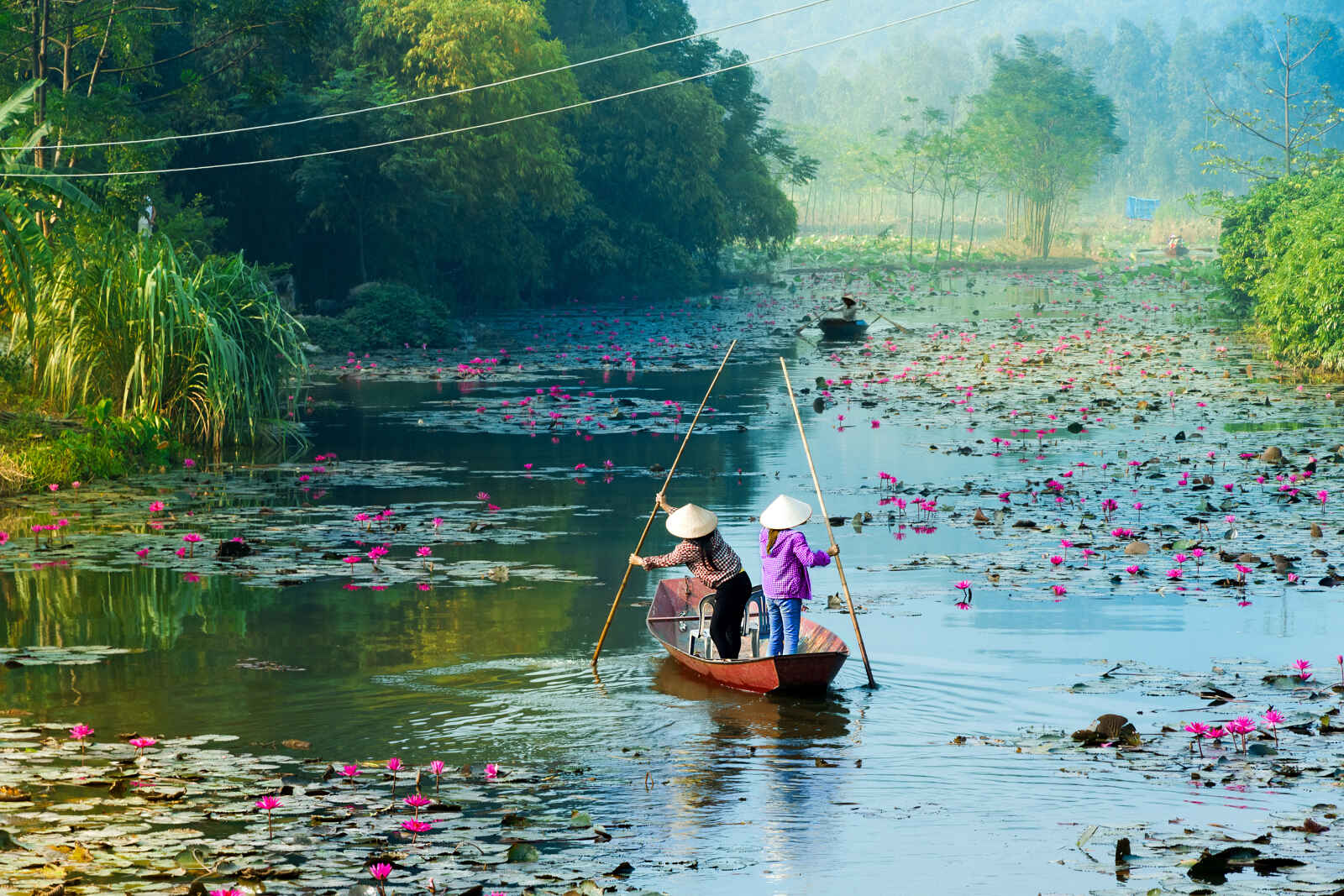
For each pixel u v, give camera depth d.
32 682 12.73
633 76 83.19
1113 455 26.31
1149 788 9.82
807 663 12.07
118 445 25.36
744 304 78.06
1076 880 8.20
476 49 62.06
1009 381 39.28
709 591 15.27
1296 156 66.31
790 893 8.04
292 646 14.09
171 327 26.83
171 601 15.88
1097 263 128.62
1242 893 7.91
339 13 64.12
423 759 10.59
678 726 11.52
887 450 27.58
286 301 53.47
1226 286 59.72
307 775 10.01
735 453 27.64
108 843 8.54
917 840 8.92
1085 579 16.69
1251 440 27.78
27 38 39.50
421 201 61.38
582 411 34.59
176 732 11.23
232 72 55.66
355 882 8.00
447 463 26.59
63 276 27.09
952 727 11.39
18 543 18.88
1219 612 15.11
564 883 8.10
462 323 63.50
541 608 15.79
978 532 19.67
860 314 68.19
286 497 22.73
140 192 37.38
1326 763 10.22
